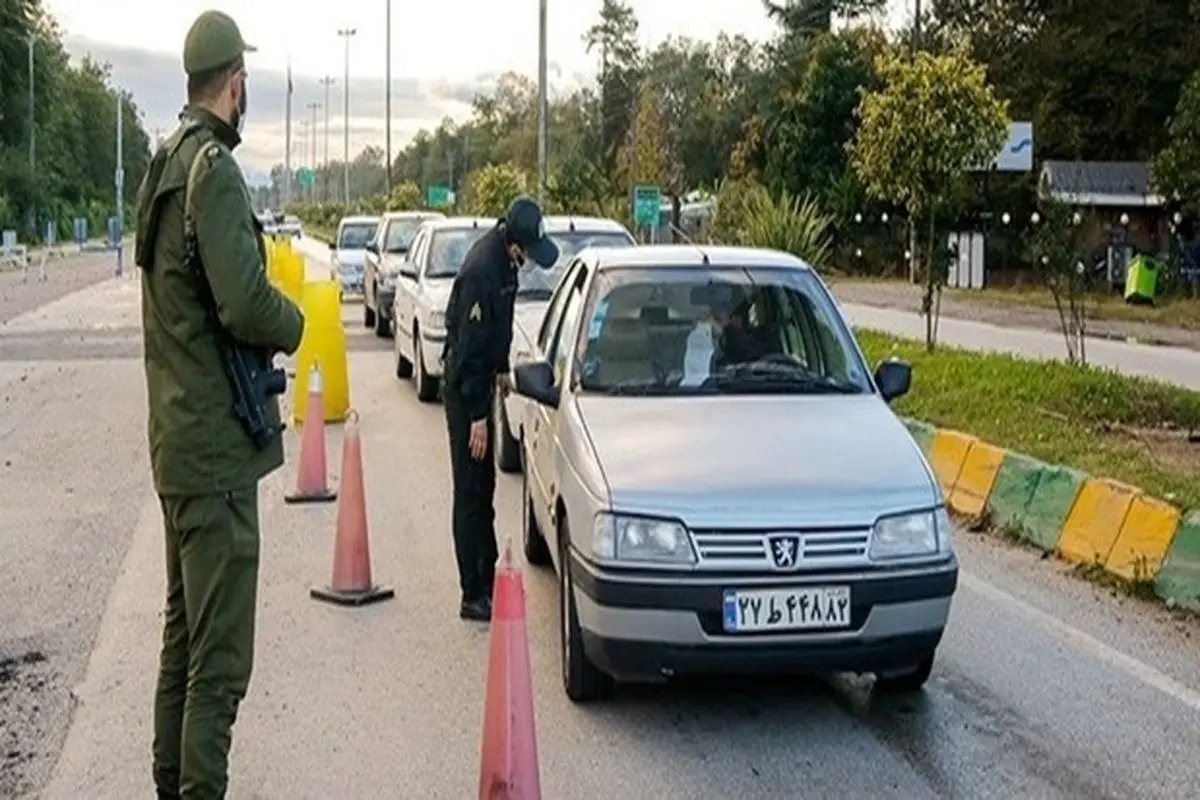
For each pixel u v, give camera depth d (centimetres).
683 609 530
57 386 1650
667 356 673
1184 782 511
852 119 4859
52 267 5297
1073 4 4619
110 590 771
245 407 430
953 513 966
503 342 709
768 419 615
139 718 578
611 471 564
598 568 543
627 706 593
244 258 412
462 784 511
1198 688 611
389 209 6091
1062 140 4484
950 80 1700
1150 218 4091
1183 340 2391
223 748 440
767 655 534
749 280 712
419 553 855
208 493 427
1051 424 1200
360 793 503
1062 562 833
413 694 608
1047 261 2048
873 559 539
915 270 3931
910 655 551
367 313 2408
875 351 1783
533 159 8412
